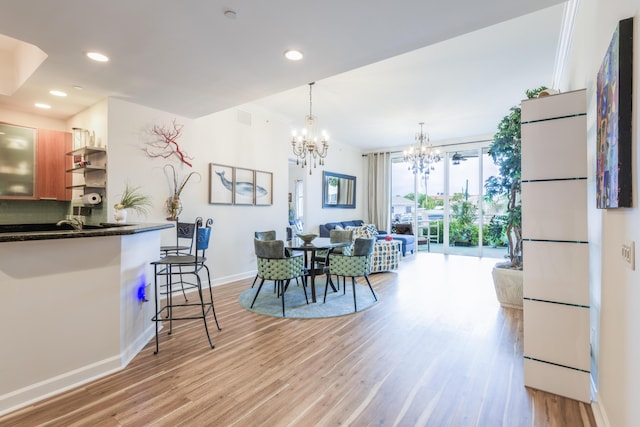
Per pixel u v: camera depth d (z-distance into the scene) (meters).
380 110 5.51
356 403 1.92
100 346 2.24
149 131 3.92
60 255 2.06
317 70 2.89
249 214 5.25
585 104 1.93
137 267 2.64
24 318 1.92
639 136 1.23
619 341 1.49
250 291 4.39
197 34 2.29
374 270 5.62
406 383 2.14
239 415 1.80
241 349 2.64
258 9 2.00
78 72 2.92
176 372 2.27
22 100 3.61
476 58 3.56
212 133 4.68
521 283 3.61
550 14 2.74
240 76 3.02
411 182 8.74
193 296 4.13
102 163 3.61
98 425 1.71
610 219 1.66
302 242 4.48
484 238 7.71
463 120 6.11
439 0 1.90
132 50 2.53
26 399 1.90
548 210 2.04
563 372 1.99
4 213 3.92
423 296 4.22
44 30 2.24
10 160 3.73
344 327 3.14
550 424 1.73
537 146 2.07
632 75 1.29
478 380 2.18
